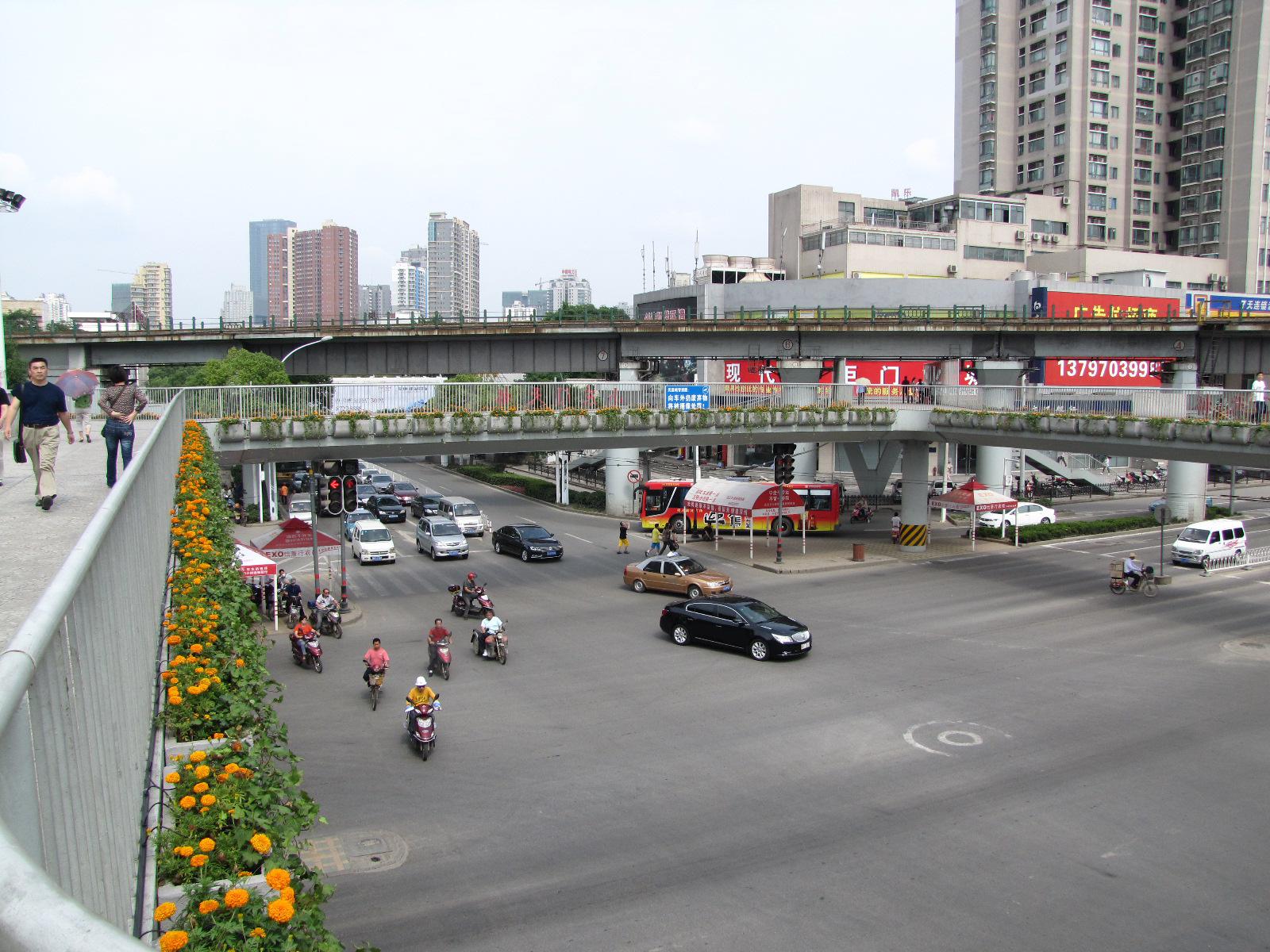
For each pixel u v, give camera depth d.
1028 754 18.72
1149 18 95.81
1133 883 13.68
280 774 7.39
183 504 13.65
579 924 12.62
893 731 20.03
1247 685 23.19
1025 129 99.38
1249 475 72.19
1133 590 34.31
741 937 12.27
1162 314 70.38
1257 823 15.61
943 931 12.41
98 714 4.94
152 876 5.60
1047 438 35.75
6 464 17.22
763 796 16.83
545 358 48.53
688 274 107.81
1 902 1.92
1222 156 91.44
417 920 12.75
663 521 49.44
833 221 91.81
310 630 25.75
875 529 51.50
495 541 44.53
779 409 38.41
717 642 26.70
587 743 19.58
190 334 45.59
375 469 77.56
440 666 24.44
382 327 46.12
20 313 71.69
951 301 73.19
